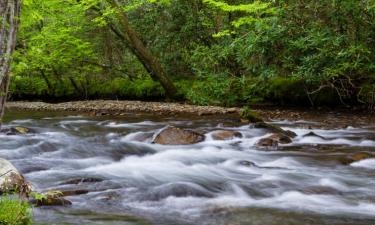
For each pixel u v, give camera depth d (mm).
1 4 3576
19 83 21969
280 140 8836
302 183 5969
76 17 17812
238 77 15539
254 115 11781
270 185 5848
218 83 15234
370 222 4395
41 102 21141
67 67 20656
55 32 17438
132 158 7777
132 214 4523
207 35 16578
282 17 12773
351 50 11234
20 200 3699
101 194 5211
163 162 7430
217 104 15828
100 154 7859
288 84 14875
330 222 4383
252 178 6305
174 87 17484
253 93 15445
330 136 9609
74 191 5215
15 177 4895
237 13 15445
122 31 18953
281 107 14898
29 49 10172
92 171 6609
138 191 5395
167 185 5523
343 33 12383
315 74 12414
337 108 14172
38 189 5312
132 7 16141
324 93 14375
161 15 17203
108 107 16359
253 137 9516
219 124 11227
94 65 20578
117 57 21547
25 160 7145
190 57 16922
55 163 7031
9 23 3643
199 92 16047
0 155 7492
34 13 6695
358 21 12055
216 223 4301
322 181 6078
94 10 17281
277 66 14047
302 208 4875
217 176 6449
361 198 5289
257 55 13820
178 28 16984
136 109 15547
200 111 14180
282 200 5203
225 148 8570
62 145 8406
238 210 4766
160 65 17547
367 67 11914
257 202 5105
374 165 6969
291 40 12500
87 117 14125
